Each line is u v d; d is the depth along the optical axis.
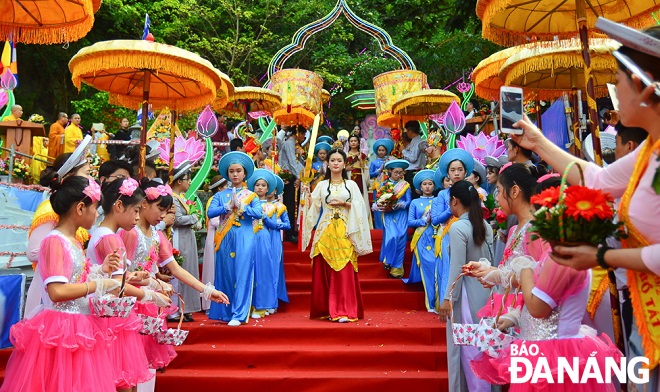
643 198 2.21
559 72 5.77
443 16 13.78
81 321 3.64
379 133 15.69
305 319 6.91
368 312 7.36
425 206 7.68
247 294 6.62
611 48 4.63
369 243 6.86
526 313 3.12
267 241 7.09
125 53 5.31
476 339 3.33
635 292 2.31
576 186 2.38
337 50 18.72
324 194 6.94
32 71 19.31
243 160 7.10
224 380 5.47
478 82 6.02
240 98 9.97
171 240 6.87
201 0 19.41
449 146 9.67
